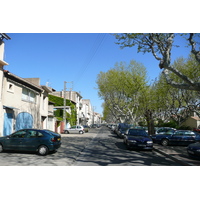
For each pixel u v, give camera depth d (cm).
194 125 4259
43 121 2595
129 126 2659
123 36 1137
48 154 1077
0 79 1536
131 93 2414
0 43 1557
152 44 1074
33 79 2462
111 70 2780
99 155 1070
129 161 909
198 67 1714
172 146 1518
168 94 2211
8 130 1647
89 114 10019
